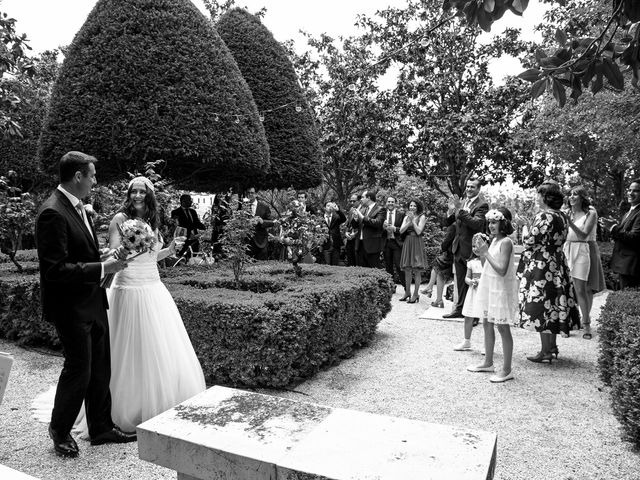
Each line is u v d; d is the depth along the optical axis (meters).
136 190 3.66
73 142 6.62
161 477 2.96
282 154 10.45
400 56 11.54
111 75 6.56
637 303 4.32
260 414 1.92
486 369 4.98
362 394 4.40
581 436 3.52
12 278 5.98
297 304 4.61
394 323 7.29
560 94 2.74
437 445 1.65
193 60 6.85
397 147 13.84
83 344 3.18
